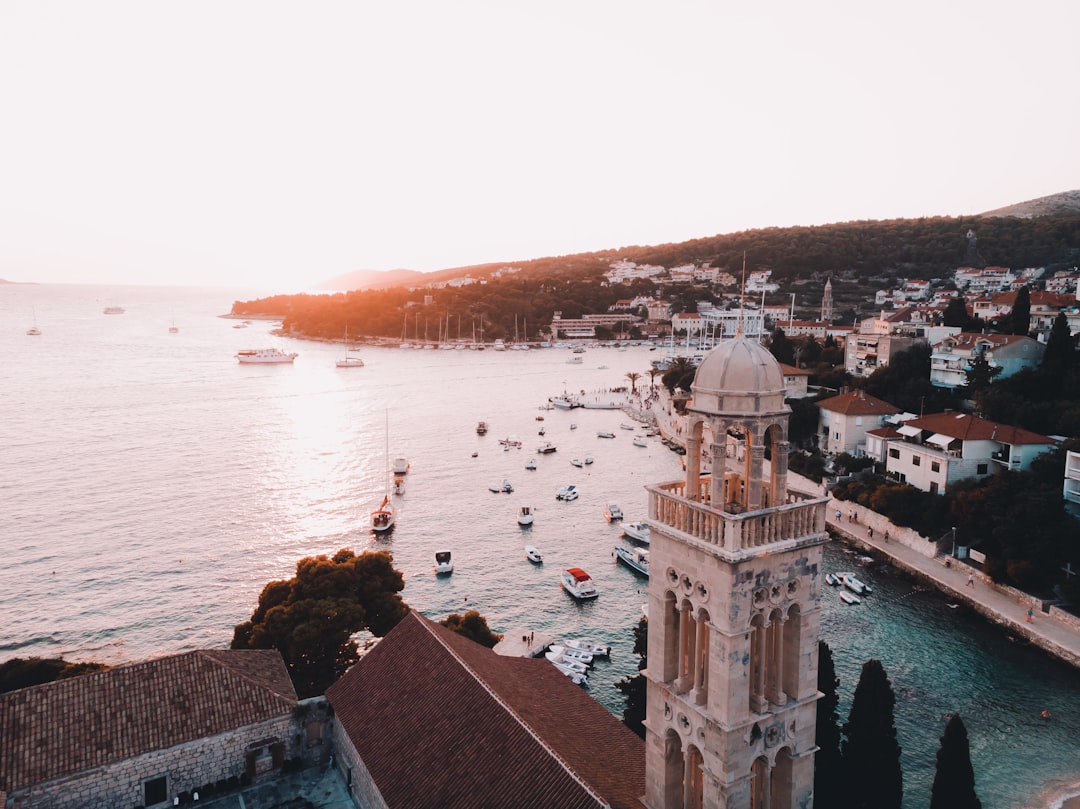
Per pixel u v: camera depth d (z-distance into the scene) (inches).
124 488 5398.6
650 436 7810.0
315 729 1706.4
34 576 3878.0
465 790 1326.3
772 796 1206.3
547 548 4429.1
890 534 4306.1
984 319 7381.9
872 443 5157.5
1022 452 4153.5
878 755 1852.9
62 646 3208.7
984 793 2297.0
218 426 7682.1
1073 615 3186.5
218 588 3782.0
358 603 2428.6
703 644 1130.0
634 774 1445.6
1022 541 3499.0
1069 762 2431.1
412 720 1540.4
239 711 1627.7
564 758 1304.1
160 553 4222.4
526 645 3191.4
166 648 3201.3
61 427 7362.2
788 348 7396.7
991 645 3161.9
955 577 3710.6
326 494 5438.0
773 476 1143.6
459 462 6501.0
